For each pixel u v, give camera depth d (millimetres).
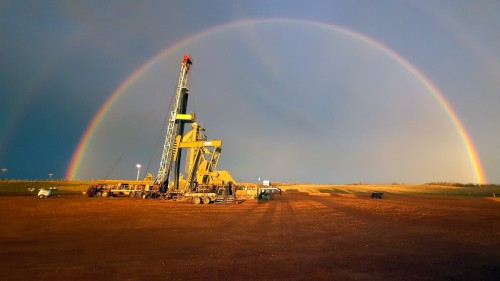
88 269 11711
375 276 11203
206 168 55969
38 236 18453
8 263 12430
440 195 100188
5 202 43250
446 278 11062
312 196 86562
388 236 19906
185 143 59312
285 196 85812
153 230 21359
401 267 12430
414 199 73812
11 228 21344
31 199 50781
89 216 28828
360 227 24078
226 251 15109
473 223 26984
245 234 20219
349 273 11555
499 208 45500
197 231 21219
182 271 11594
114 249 15234
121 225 23484
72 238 17938
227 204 48875
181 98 64750
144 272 11414
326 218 30344
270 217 30734
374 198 77250
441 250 15734
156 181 61469
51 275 10922
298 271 11758
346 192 117062
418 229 23172
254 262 13055
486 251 15547
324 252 15086
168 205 44469
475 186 167500
